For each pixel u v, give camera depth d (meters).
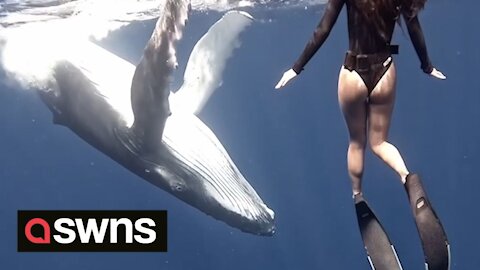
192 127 10.57
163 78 8.25
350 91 6.25
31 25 18.36
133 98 8.84
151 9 19.72
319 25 6.04
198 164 10.41
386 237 5.87
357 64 6.19
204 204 10.54
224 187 10.43
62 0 17.16
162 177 10.46
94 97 10.41
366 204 6.12
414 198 5.62
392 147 6.27
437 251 5.31
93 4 18.02
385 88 6.20
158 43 8.07
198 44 11.02
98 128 10.53
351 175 6.43
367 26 6.09
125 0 18.14
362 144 6.41
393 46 6.22
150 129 9.48
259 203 10.54
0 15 17.58
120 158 10.63
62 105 10.78
